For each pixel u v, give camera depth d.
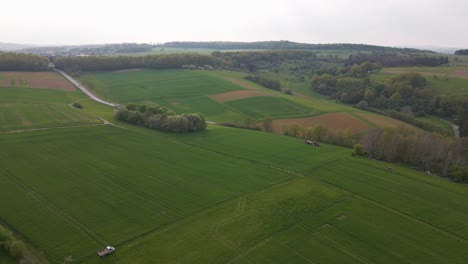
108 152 80.25
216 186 66.25
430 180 74.88
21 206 54.94
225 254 46.44
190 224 52.91
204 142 92.19
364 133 108.81
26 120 99.25
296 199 62.53
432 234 54.25
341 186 69.06
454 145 85.38
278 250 48.00
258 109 135.50
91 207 56.06
